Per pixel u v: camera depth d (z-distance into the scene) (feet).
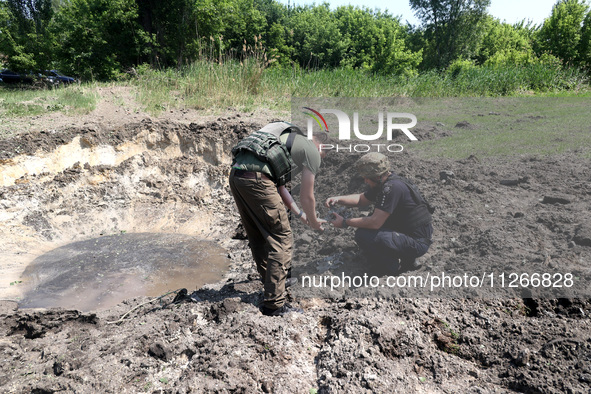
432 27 97.04
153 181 21.85
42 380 7.76
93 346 8.66
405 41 102.42
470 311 8.86
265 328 8.38
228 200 20.94
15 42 47.60
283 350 7.98
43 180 20.24
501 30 115.65
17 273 15.52
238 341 8.15
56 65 49.42
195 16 54.70
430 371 7.54
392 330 8.05
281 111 26.50
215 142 22.29
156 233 19.45
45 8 50.01
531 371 7.21
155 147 22.76
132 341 8.60
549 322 8.36
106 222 20.21
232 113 26.17
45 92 31.78
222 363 7.60
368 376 7.14
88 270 15.46
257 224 9.00
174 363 8.02
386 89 32.94
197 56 50.47
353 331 8.16
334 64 98.53
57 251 17.60
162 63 56.13
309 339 8.44
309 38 96.94
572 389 6.68
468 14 92.58
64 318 10.32
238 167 8.39
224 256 16.53
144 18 55.72
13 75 53.57
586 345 7.55
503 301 9.04
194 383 7.22
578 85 45.85
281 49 87.61
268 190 8.55
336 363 7.55
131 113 26.04
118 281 14.48
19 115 24.77
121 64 54.13
